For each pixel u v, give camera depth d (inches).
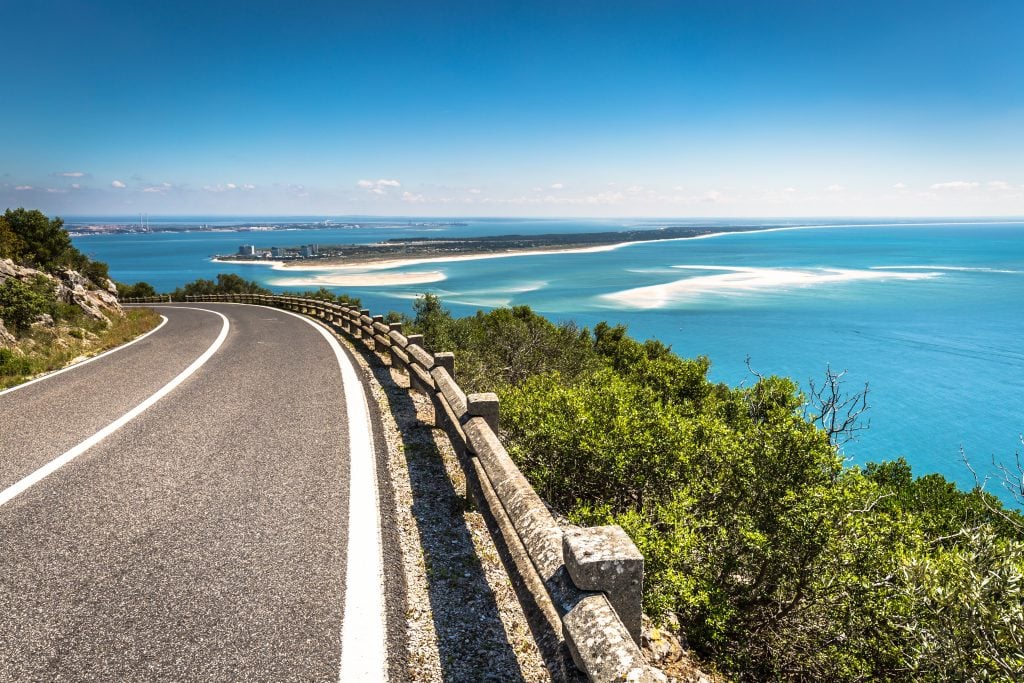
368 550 136.6
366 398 299.3
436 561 132.3
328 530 147.2
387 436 230.2
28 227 1106.1
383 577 124.7
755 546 172.2
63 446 222.5
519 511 103.9
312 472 189.8
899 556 167.6
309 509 160.4
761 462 191.6
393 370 385.1
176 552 136.5
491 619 111.4
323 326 743.7
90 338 628.7
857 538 171.2
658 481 222.2
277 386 335.6
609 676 62.4
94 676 94.8
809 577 170.7
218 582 123.2
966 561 159.0
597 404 263.7
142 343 585.6
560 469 226.5
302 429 241.6
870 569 168.1
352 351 494.3
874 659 167.3
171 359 458.0
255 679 94.0
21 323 553.3
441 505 163.2
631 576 75.5
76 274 956.6
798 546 170.6
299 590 120.2
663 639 125.6
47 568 129.7
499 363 463.5
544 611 89.5
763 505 185.6
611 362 630.5
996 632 144.5
